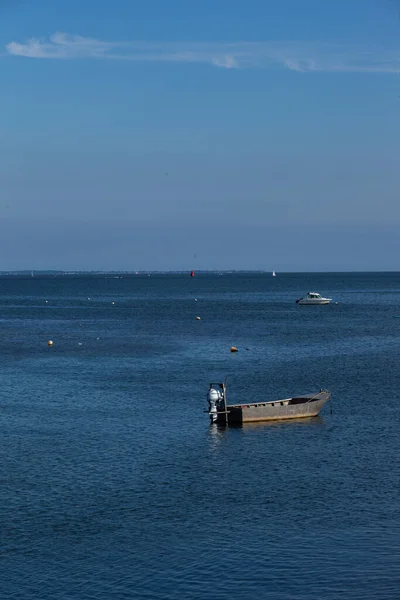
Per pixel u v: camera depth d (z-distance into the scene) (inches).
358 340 4621.1
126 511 1464.1
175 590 1150.3
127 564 1234.6
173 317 6673.2
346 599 1117.7
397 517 1414.9
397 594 1127.6
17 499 1529.3
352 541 1309.1
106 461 1811.0
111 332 5191.9
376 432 2100.1
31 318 6589.6
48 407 2472.9
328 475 1684.3
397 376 3107.8
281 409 2273.6
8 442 1994.3
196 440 2032.5
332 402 2551.7
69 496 1550.2
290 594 1135.0
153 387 2869.1
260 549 1284.4
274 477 1674.5
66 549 1289.4
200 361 3641.7
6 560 1248.8
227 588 1154.7
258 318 6535.4
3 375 3159.5
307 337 4817.9
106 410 2423.7
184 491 1581.0
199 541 1318.9
